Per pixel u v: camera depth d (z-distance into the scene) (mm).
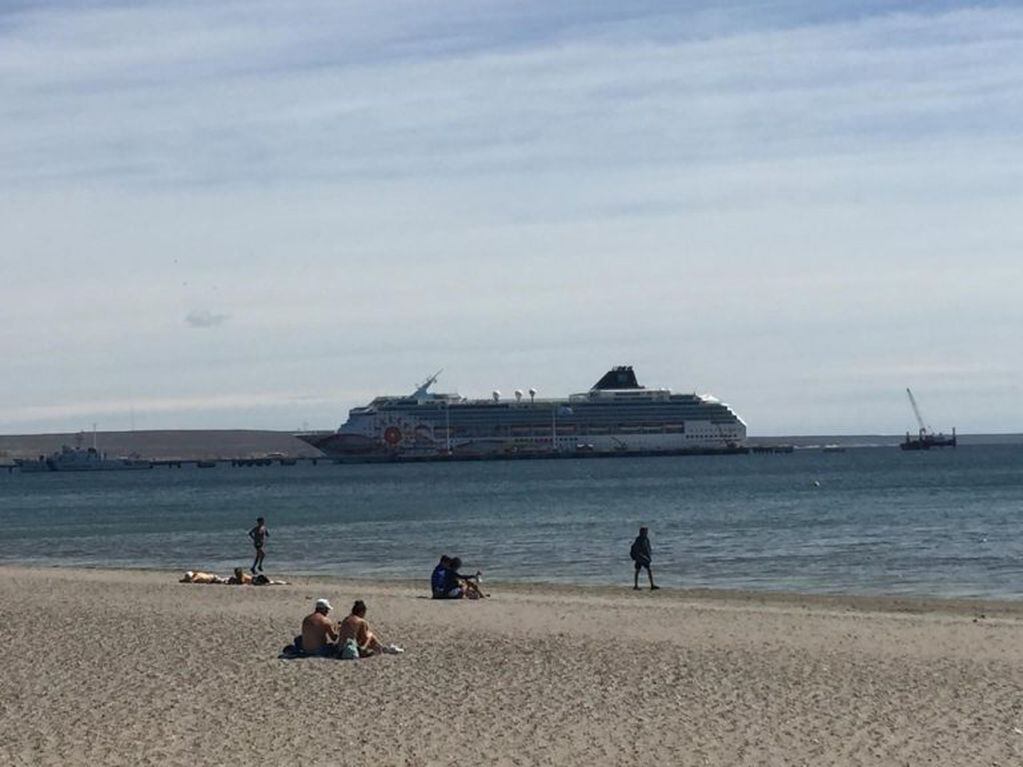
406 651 24203
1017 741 16562
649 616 29828
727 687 20297
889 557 52062
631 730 17328
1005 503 91562
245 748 16469
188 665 22672
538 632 26938
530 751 16234
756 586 41906
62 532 79125
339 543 64562
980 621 29594
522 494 120562
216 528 79375
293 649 23938
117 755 16203
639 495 113688
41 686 20828
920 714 18188
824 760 15719
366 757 16016
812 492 113812
